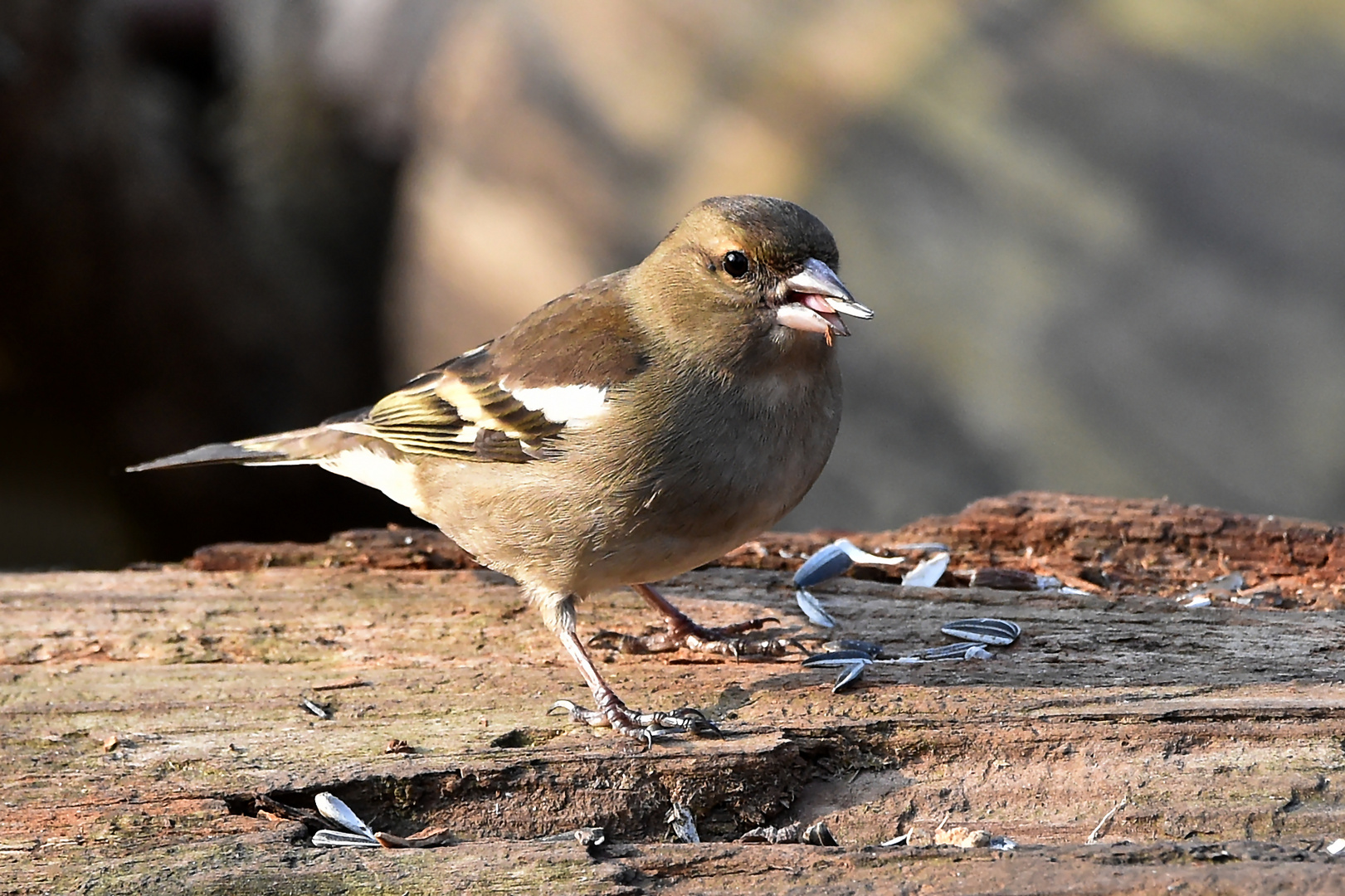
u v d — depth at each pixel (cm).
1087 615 959
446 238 1925
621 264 1775
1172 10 1722
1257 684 844
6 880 686
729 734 805
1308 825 721
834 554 1031
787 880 671
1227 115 1628
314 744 814
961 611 973
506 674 906
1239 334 1529
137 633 966
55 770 792
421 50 2020
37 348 1941
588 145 1838
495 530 911
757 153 1733
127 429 2028
